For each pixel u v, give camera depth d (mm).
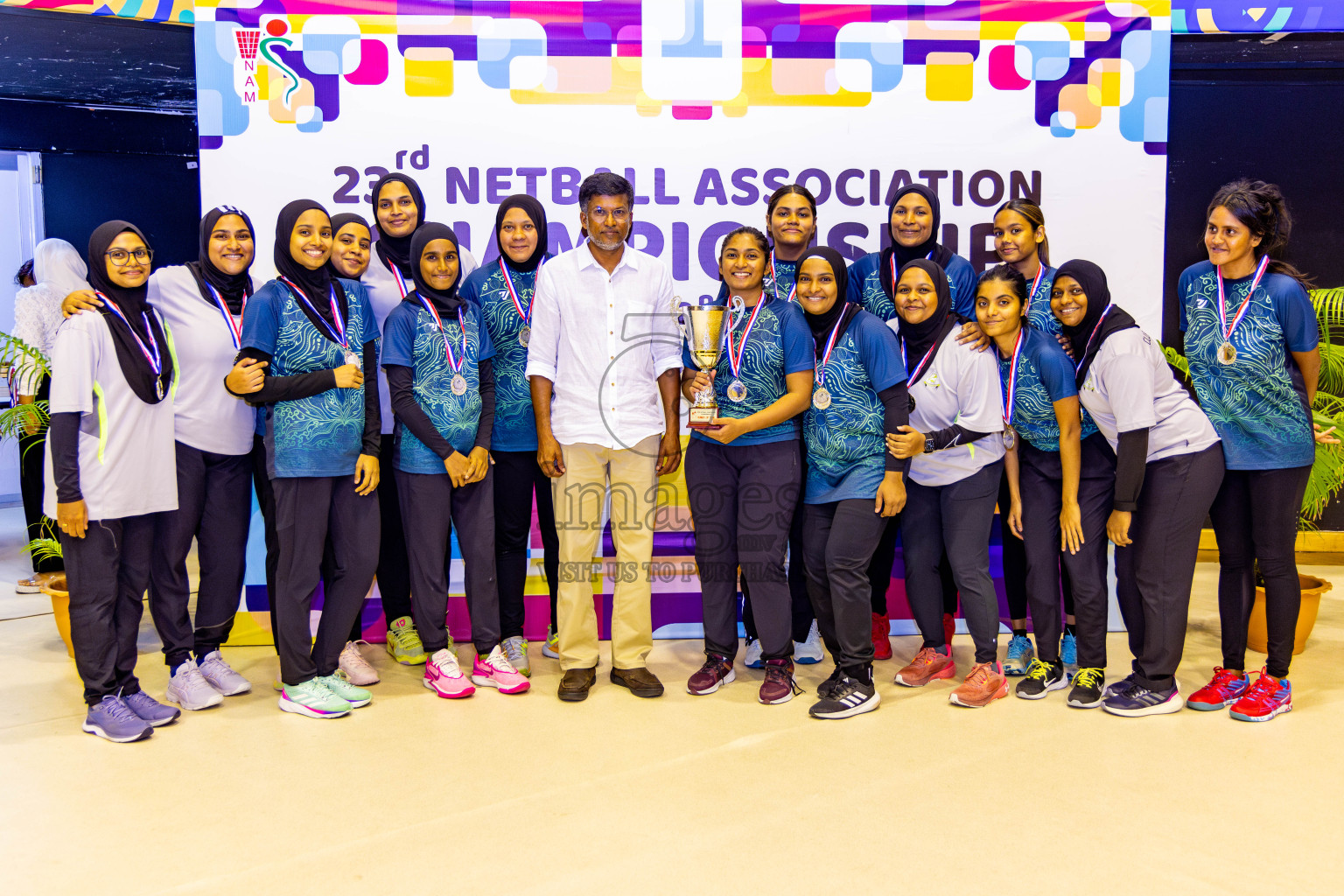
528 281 3293
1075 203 3840
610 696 3162
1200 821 2240
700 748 2703
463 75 3688
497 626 3271
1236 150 4957
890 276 3410
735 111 3768
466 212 3742
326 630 3072
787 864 2045
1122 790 2410
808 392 2922
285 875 2010
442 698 3152
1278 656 2939
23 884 1978
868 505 2916
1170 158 4973
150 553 2898
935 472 3053
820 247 3037
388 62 3660
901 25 3762
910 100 3787
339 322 2945
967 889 1946
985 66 3783
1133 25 3777
